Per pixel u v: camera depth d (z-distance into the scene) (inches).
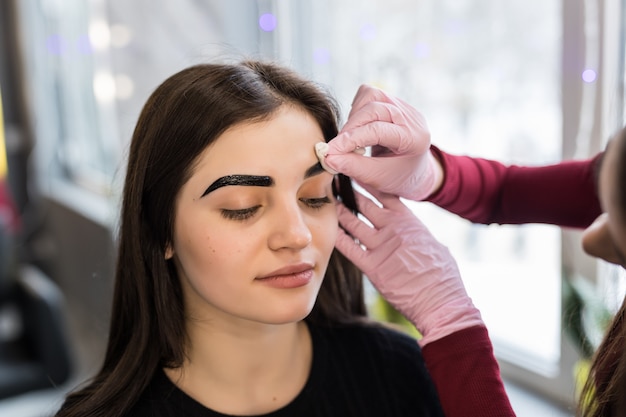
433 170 32.8
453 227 63.7
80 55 123.2
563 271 49.6
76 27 123.5
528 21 53.7
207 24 78.9
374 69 65.5
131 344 29.3
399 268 30.3
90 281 110.3
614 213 25.4
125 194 28.8
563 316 48.3
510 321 60.7
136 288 29.3
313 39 73.0
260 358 28.9
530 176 35.6
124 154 34.9
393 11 63.1
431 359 28.8
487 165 36.2
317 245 27.4
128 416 28.2
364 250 31.2
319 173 27.0
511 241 59.7
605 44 45.9
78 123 130.3
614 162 25.4
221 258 25.8
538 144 54.4
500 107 56.9
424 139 28.6
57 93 136.6
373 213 31.1
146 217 28.3
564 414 52.2
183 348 29.1
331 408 30.8
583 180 34.3
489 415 27.3
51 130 138.2
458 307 29.5
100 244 102.9
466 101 59.3
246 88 25.9
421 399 32.9
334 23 69.6
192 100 26.0
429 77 61.6
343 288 33.8
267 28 74.5
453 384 28.1
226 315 27.9
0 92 134.3
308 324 32.7
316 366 31.0
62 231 126.9
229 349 28.5
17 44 132.9
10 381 74.9
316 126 27.3
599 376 27.3
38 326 77.1
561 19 48.3
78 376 96.2
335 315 33.3
